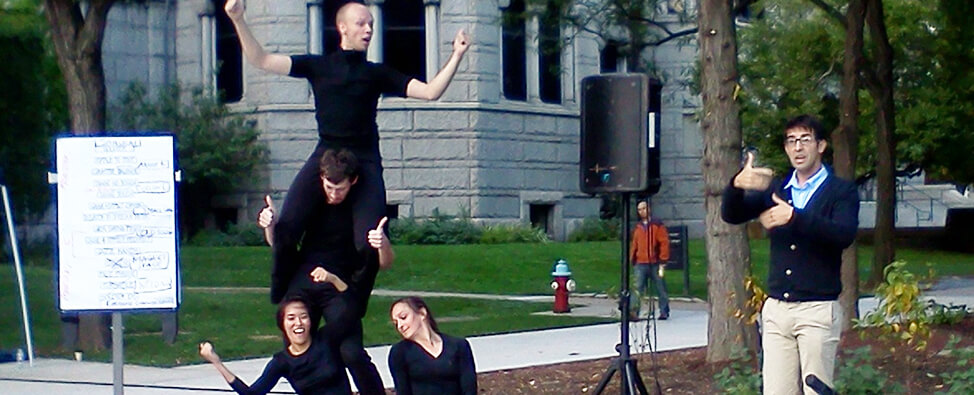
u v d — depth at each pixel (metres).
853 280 18.44
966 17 23.17
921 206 64.38
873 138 38.84
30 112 33.38
